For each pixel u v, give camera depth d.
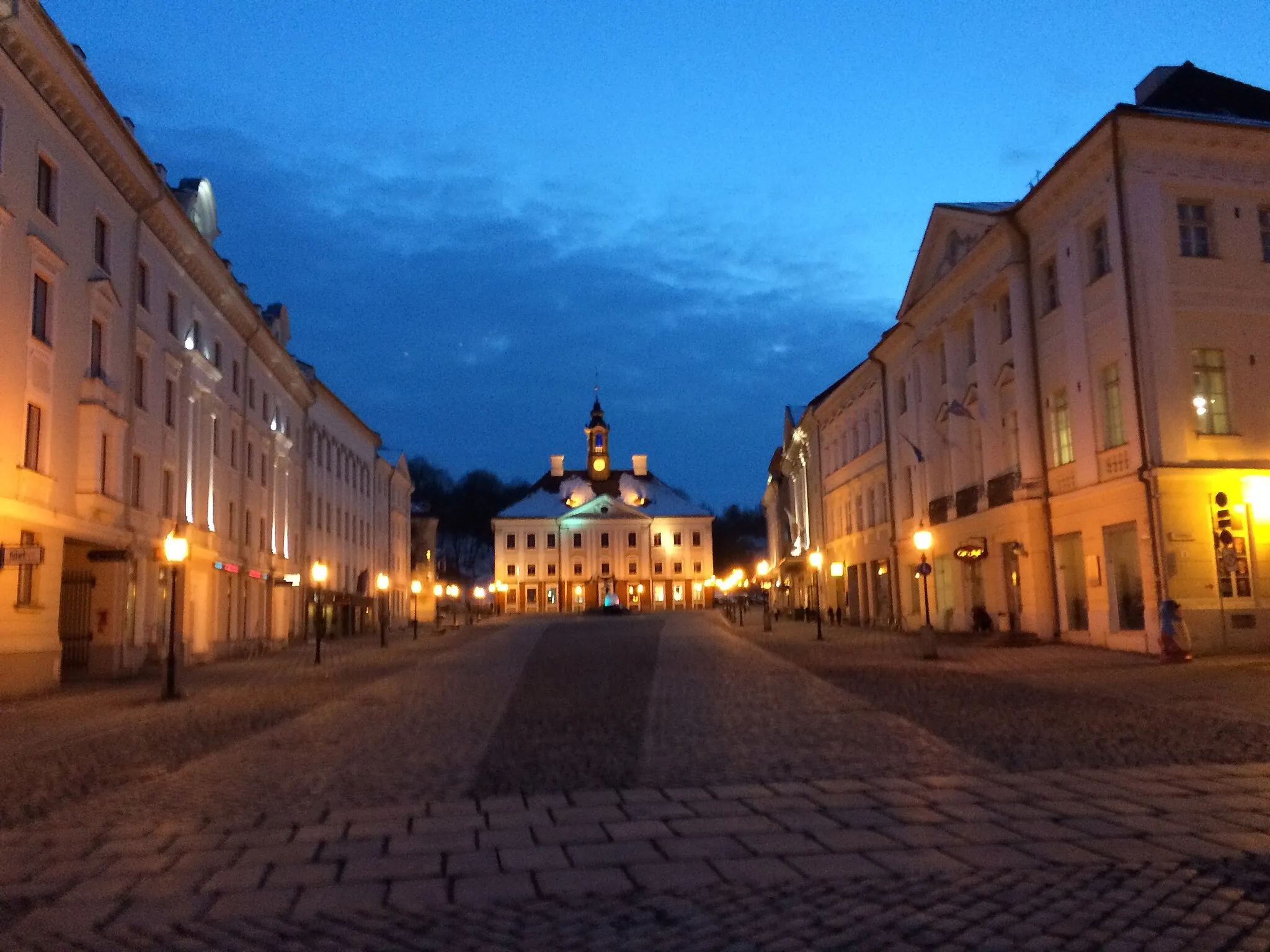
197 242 29.66
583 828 7.67
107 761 11.53
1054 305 27.20
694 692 17.59
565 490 109.62
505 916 5.63
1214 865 6.16
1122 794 8.23
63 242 21.73
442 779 9.83
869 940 5.04
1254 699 14.16
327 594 50.50
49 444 20.95
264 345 38.84
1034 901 5.57
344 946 5.19
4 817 8.55
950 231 33.19
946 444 35.28
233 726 14.64
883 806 8.07
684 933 5.24
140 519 26.16
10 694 19.17
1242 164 23.91
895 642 31.64
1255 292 23.70
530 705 16.33
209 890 6.25
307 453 47.25
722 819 7.83
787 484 70.69
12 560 18.12
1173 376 22.86
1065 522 26.50
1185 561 22.28
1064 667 20.36
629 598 103.19
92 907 5.96
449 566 136.62
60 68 20.69
